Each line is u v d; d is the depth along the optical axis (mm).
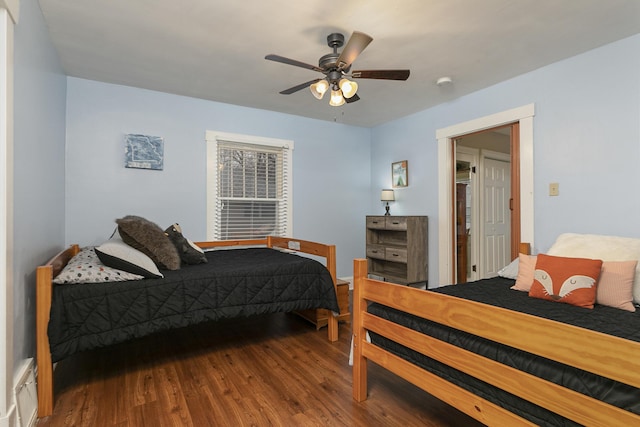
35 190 1999
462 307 1369
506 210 4910
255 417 1721
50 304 1792
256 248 3908
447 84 3350
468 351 1364
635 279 1914
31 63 1903
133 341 2746
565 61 2824
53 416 1728
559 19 2230
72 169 3188
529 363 1205
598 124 2623
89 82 3273
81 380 2104
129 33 2422
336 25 2303
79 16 2205
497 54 2732
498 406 1263
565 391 1056
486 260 4609
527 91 3090
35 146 1996
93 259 2229
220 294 2361
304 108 4160
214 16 2207
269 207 4328
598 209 2621
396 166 4605
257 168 4238
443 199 3949
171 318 2162
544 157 2961
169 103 3658
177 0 2039
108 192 3350
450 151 3930
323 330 3031
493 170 4758
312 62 2881
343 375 2176
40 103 2129
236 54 2744
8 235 1425
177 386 2029
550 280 1979
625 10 2127
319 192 4660
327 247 2893
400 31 2373
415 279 4035
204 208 3848
